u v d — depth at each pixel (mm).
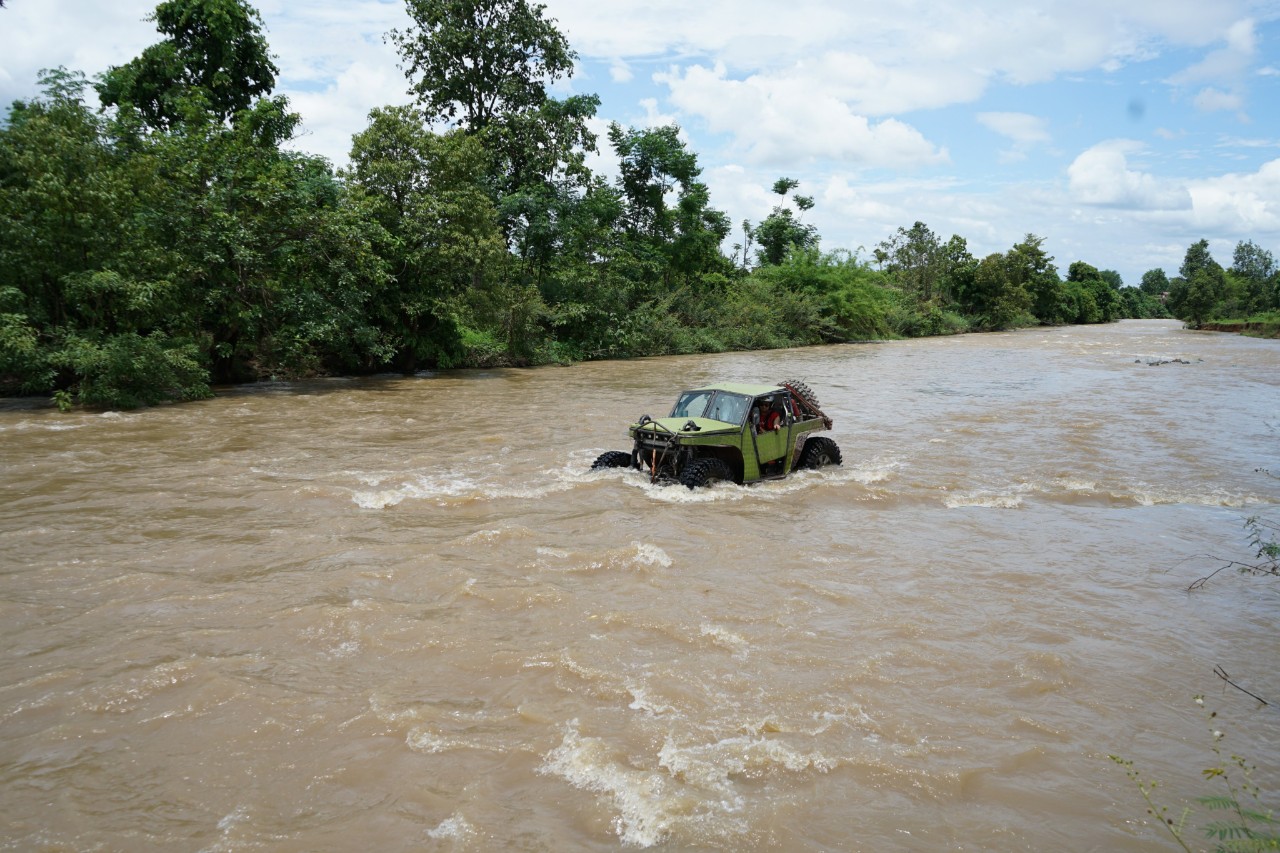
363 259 25062
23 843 3717
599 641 5973
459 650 5812
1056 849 3734
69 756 4473
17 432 15219
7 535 8508
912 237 81500
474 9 37969
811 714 4953
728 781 4242
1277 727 4871
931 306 70000
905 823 3920
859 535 8891
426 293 28500
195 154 22594
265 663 5594
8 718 4859
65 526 8875
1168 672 5617
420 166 28312
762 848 3713
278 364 25859
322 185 24969
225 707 4992
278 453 13281
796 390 12242
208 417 17406
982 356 40250
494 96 39344
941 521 9570
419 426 16312
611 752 4465
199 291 22016
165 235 21469
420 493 10453
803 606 6730
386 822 3902
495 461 12680
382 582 7199
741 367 33594
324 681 5348
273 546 8203
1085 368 32312
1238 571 7770
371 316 27609
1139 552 8406
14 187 19453
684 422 11141
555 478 11414
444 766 4371
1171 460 13375
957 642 6059
